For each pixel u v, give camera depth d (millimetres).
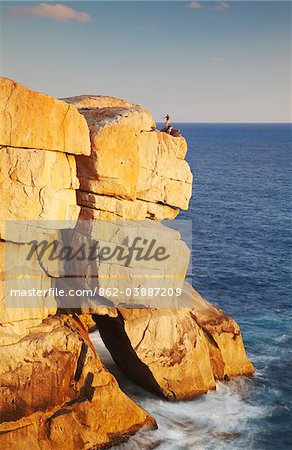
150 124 29812
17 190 23953
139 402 29516
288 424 29172
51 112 24062
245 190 122875
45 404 24469
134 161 27109
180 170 30484
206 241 72312
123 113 26812
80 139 25203
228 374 32562
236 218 89375
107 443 25672
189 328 30266
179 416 28953
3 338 24047
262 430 28547
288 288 53281
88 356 25844
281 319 44688
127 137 26625
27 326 25078
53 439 24047
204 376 30609
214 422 28797
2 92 23016
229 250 67812
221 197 111750
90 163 26203
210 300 49156
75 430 24719
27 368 24203
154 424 27438
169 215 31328
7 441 23031
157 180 29734
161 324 29172
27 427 23625
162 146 29547
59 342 25406
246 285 53781
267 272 58625
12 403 23547
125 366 31547
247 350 38156
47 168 24484
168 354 29391
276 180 143000
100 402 25609
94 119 26953
